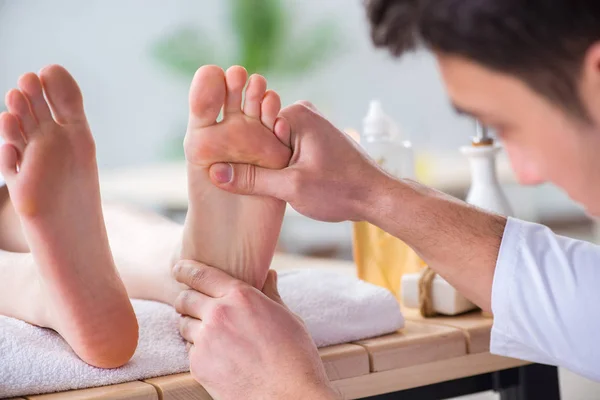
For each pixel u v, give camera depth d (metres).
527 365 1.19
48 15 5.73
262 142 0.96
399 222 1.02
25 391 0.88
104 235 0.93
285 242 3.71
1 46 5.71
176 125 5.81
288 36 5.40
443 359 1.12
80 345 0.91
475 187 1.34
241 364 0.92
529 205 3.91
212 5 5.68
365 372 1.05
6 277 1.03
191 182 0.99
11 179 0.89
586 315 0.96
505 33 0.56
